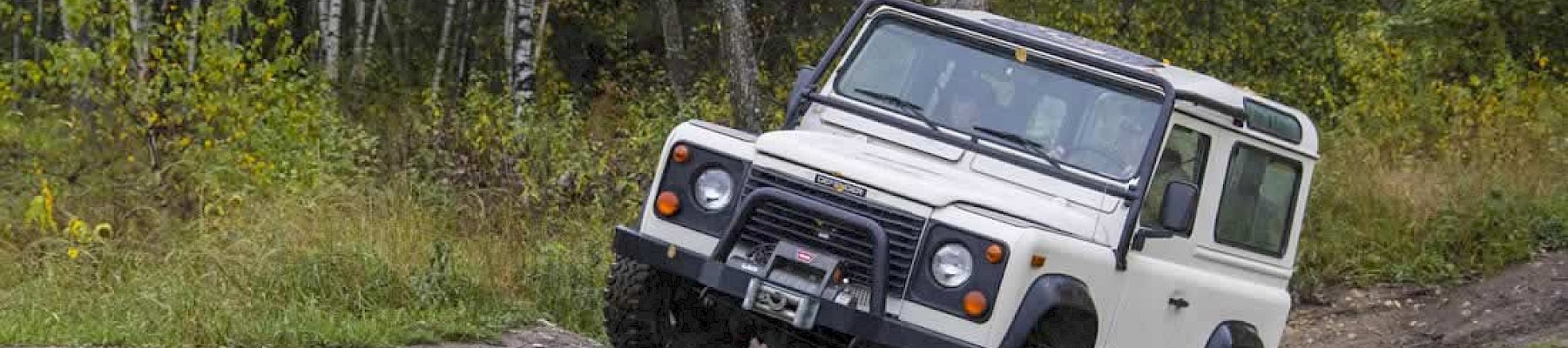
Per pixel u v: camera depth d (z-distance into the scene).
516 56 22.30
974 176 8.21
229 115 14.32
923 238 7.49
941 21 8.66
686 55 26.11
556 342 10.45
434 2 28.06
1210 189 8.55
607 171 15.47
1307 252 15.95
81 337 9.00
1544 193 17.17
